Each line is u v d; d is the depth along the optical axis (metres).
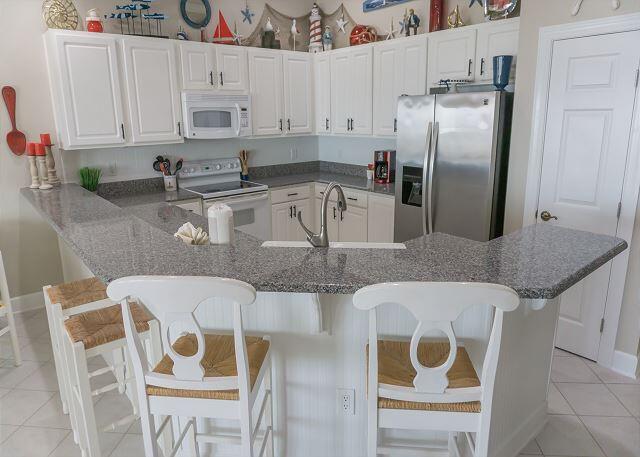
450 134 3.38
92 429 1.88
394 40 4.01
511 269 1.70
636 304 2.75
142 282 1.36
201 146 4.61
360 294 1.31
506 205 3.27
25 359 3.10
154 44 3.80
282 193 4.65
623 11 2.52
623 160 2.65
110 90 3.65
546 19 2.84
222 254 1.93
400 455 1.91
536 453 2.22
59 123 3.57
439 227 3.59
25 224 3.79
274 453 2.03
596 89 2.70
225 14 4.51
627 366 2.83
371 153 4.90
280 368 1.92
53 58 3.46
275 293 1.84
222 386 1.49
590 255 1.85
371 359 1.39
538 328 2.14
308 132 5.00
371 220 4.28
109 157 4.07
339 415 1.95
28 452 2.25
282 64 4.64
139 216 3.12
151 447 1.59
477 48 3.44
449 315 1.30
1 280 2.89
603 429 2.39
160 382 1.51
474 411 1.43
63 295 2.27
